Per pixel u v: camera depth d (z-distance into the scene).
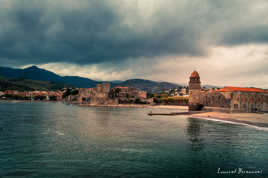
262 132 55.03
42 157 31.59
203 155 33.28
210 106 137.25
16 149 35.94
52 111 143.25
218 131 56.69
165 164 29.02
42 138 45.81
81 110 165.50
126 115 120.06
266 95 126.62
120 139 45.38
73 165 28.27
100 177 24.44
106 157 31.89
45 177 24.22
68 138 46.16
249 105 122.50
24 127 61.97
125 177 24.52
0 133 51.06
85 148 37.16
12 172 25.56
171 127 65.12
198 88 142.50
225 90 127.56
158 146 38.97
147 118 99.81
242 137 47.84
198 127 65.06
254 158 31.94
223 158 31.81
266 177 25.11
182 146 39.00
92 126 67.00
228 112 120.19
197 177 24.83
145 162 29.73
